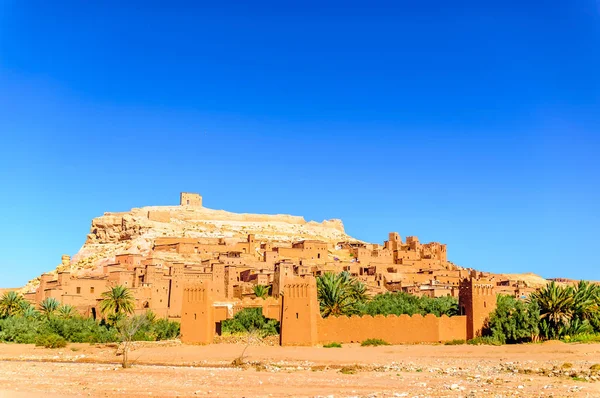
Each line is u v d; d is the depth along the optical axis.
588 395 37.62
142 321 83.69
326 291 79.44
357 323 71.25
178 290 119.69
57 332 88.25
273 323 81.56
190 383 48.06
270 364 58.53
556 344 66.25
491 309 71.56
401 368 53.50
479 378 46.06
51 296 112.88
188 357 66.56
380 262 167.38
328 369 54.72
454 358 59.72
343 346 69.81
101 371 56.72
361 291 95.50
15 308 106.06
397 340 70.25
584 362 53.72
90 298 117.44
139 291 115.25
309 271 133.88
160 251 160.38
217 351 69.19
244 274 138.75
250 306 97.06
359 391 42.59
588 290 72.31
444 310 80.69
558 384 42.12
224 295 125.62
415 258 173.88
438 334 69.25
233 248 169.25
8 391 45.97
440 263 180.75
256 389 44.50
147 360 66.38
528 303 77.38
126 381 49.88
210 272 128.00
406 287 130.88
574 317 71.12
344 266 154.50
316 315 72.00
